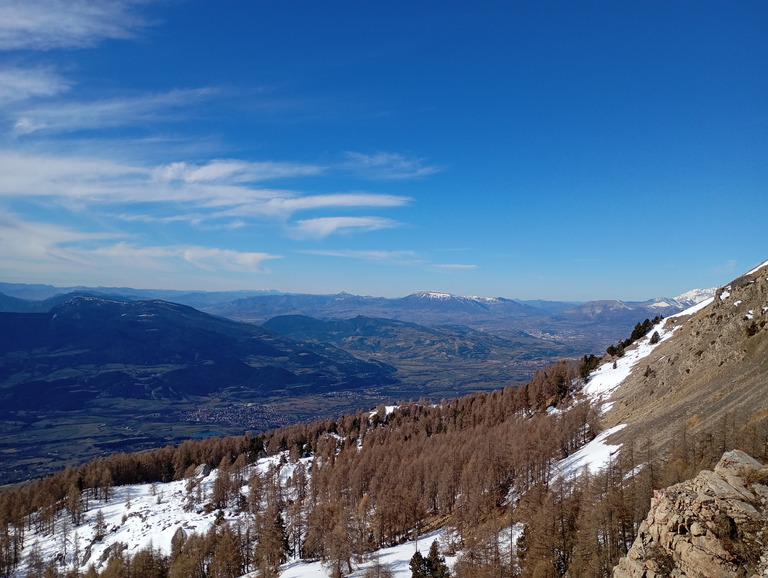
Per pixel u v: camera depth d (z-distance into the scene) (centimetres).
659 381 12581
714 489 4012
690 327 14238
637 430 10562
